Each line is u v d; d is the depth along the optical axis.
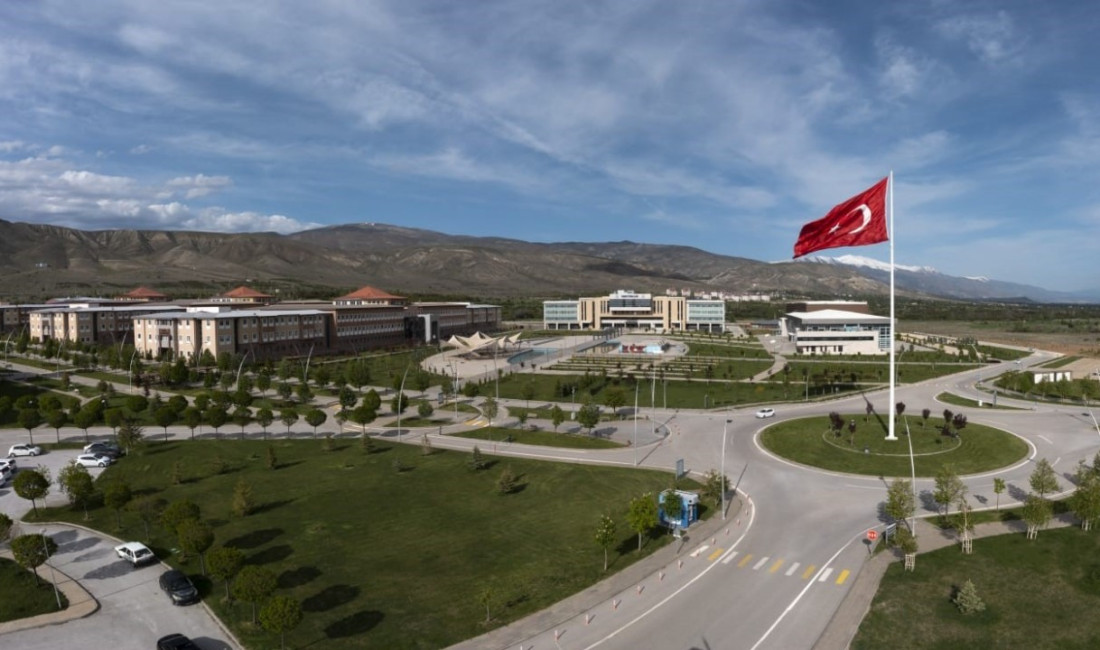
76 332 191.00
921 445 91.31
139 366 145.88
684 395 136.88
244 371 156.50
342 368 171.62
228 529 63.22
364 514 67.38
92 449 88.69
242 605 47.16
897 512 58.53
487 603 45.03
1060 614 45.78
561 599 48.47
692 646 42.09
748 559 55.62
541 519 66.00
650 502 57.59
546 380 155.25
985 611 46.25
